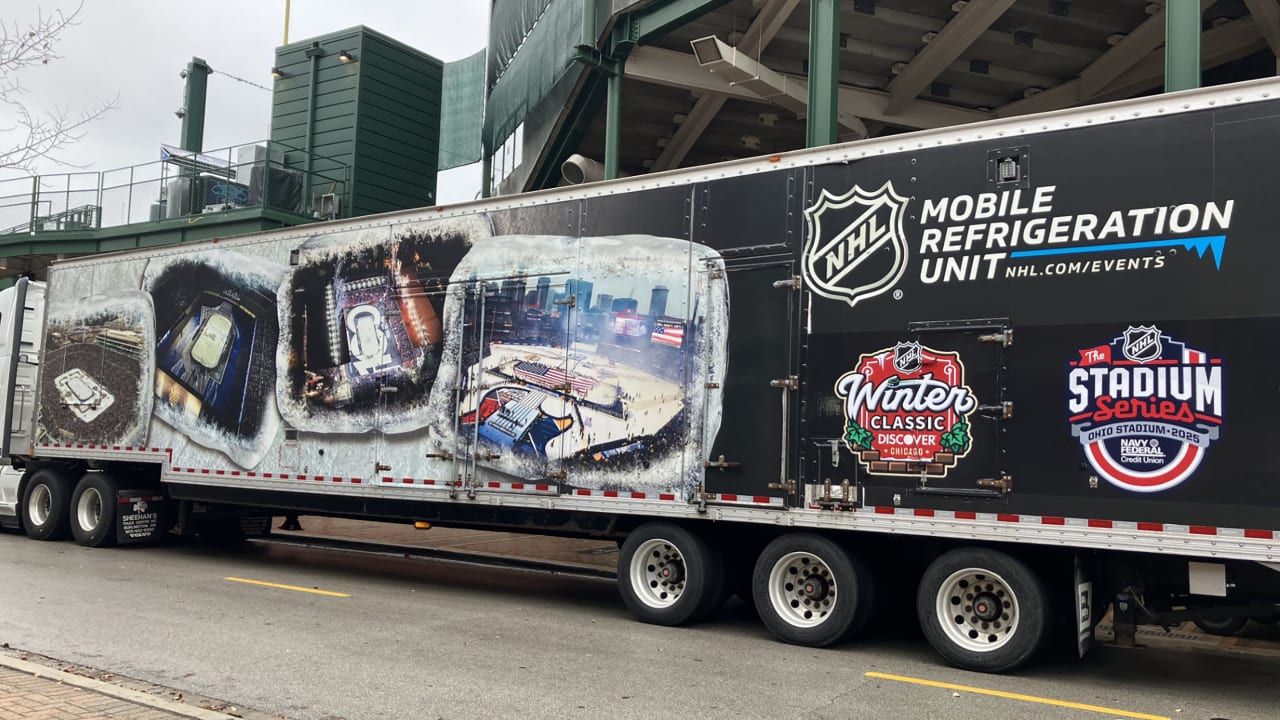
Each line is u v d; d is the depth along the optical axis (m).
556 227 9.07
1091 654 7.64
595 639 7.70
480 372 9.36
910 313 7.17
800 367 7.59
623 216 8.68
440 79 26.17
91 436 12.84
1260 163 6.05
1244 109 6.14
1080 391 6.45
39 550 12.48
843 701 5.94
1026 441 6.60
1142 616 6.69
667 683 6.30
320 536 15.59
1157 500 6.11
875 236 7.40
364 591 9.91
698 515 7.94
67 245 22.92
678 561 8.34
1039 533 6.48
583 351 8.73
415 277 9.94
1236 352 5.97
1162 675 6.91
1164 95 6.41
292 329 10.86
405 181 25.02
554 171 21.19
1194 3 9.09
